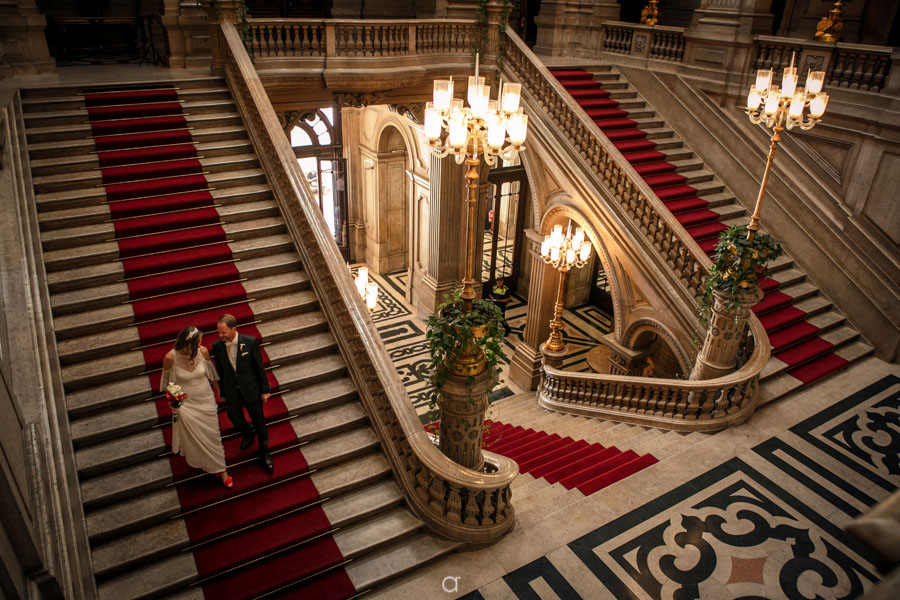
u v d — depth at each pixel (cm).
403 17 1485
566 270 1027
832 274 928
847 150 896
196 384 479
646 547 534
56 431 447
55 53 1091
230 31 855
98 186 711
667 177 1021
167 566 464
